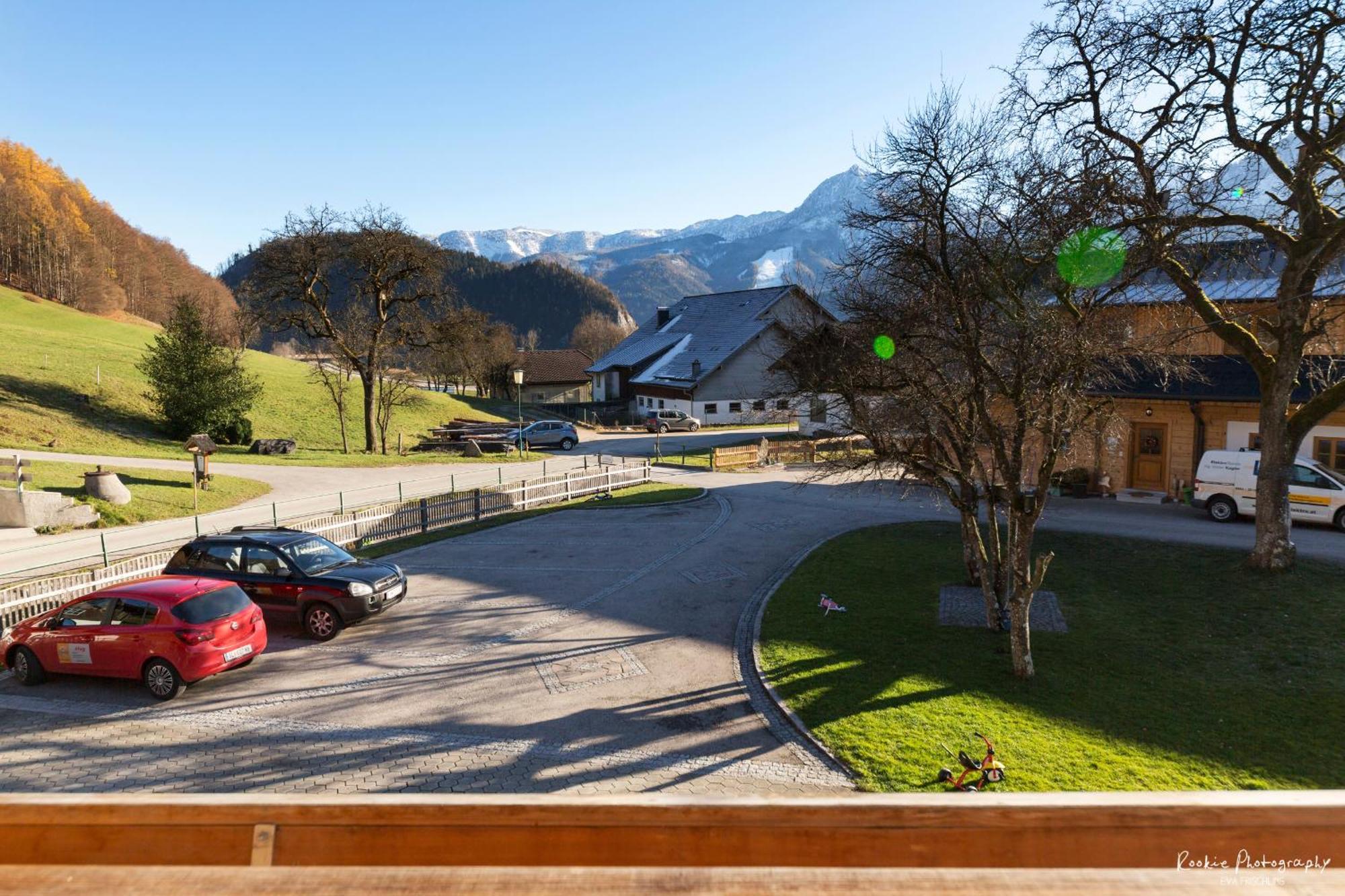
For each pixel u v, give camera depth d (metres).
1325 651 14.49
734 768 10.82
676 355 72.50
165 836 1.46
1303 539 21.89
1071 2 16.61
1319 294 22.09
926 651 14.89
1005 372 14.67
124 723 12.32
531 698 13.23
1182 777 10.30
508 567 22.09
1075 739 11.38
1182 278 18.89
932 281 14.16
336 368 64.31
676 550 23.83
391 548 24.42
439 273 49.22
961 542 23.58
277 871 1.26
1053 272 13.71
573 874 1.22
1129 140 16.41
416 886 1.20
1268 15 15.65
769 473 41.81
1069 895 1.17
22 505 24.42
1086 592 18.45
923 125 13.34
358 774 10.68
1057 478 29.86
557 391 93.00
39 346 54.44
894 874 1.23
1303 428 18.22
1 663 14.75
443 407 67.69
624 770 10.79
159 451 40.38
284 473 37.97
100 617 13.52
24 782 10.51
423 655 15.25
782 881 1.21
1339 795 1.37
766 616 17.20
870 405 16.89
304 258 45.50
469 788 10.34
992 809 1.38
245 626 13.98
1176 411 28.33
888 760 10.82
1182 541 22.05
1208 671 13.92
